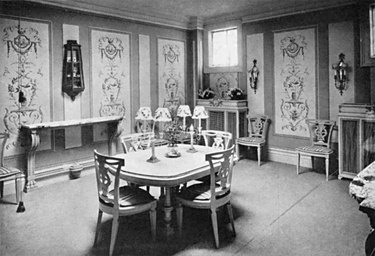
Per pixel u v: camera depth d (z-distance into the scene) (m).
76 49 4.58
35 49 4.24
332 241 2.72
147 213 3.38
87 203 3.69
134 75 5.44
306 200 3.71
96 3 4.74
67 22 4.54
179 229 2.79
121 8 5.06
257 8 5.41
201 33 6.34
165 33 5.90
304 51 5.14
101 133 5.04
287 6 5.18
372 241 0.97
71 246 2.68
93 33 4.84
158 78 5.83
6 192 4.03
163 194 3.51
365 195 1.06
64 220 3.21
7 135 3.86
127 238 2.82
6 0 3.95
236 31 6.05
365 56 4.46
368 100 4.56
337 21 4.77
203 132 3.95
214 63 6.40
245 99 5.91
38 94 4.30
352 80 4.70
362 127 4.24
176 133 3.51
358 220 3.14
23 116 4.18
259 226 3.04
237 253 2.55
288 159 5.48
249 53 5.80
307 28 5.08
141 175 2.69
